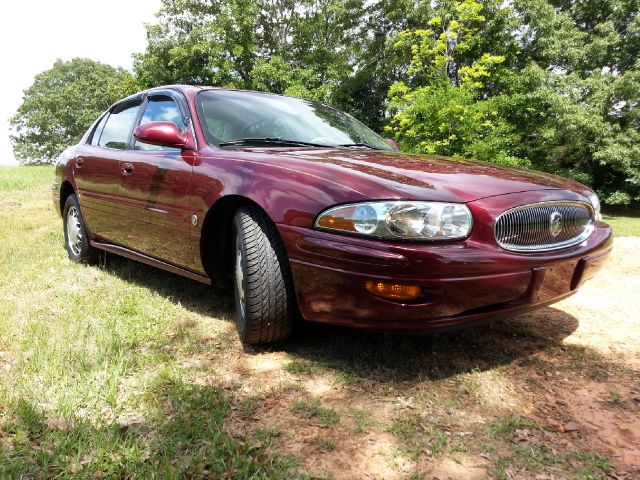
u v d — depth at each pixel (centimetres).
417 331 201
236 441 168
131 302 308
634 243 601
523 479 154
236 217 246
